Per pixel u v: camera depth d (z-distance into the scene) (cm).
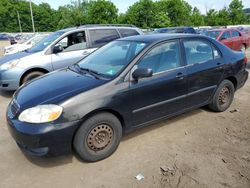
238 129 439
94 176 321
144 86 373
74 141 332
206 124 459
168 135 420
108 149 356
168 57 410
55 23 8756
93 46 742
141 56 379
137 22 6184
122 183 307
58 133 310
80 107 320
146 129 440
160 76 393
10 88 635
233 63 502
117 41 463
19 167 341
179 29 1622
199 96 458
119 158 357
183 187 298
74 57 703
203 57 461
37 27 8725
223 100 506
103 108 337
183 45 433
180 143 395
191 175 318
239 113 510
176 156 359
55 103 314
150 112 392
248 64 1075
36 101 324
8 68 629
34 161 354
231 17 7719
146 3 6059
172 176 317
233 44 1407
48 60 665
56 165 344
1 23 8444
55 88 347
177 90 417
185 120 476
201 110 522
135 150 376
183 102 434
